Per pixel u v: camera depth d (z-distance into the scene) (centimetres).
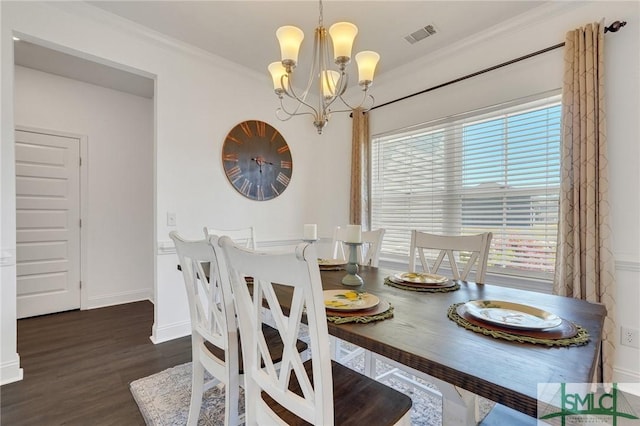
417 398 181
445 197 280
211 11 222
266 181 336
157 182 260
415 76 300
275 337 158
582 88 192
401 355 81
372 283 160
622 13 186
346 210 362
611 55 189
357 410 99
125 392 186
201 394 148
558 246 202
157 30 246
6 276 195
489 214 251
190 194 279
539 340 87
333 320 103
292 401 88
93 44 227
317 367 78
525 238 230
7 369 196
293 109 362
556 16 212
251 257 90
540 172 223
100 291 363
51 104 331
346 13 222
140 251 393
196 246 125
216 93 296
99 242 363
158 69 259
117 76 336
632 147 182
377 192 340
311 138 382
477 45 254
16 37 203
